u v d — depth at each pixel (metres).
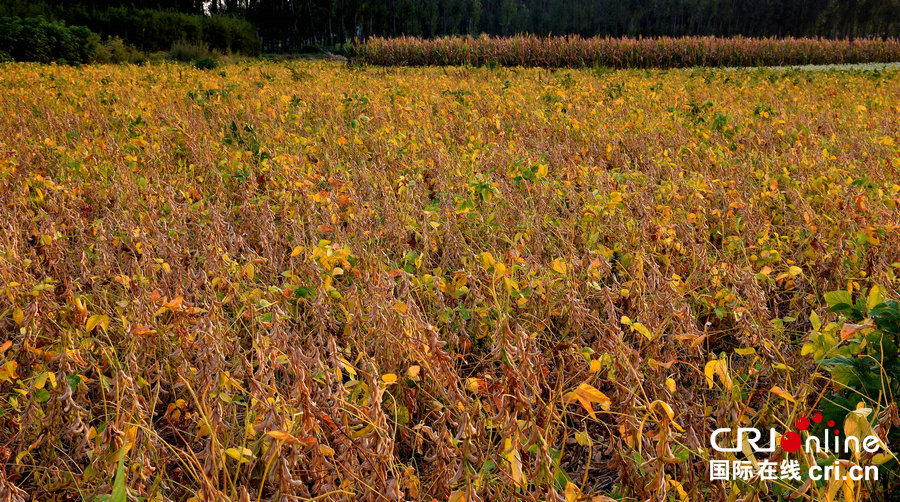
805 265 3.27
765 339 2.21
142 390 2.29
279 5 62.12
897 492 1.71
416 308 2.23
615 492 1.79
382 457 1.60
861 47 25.34
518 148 5.00
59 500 1.94
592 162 4.72
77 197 3.90
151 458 1.80
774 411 2.02
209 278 2.76
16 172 4.34
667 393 2.01
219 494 1.46
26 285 2.59
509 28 89.25
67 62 20.22
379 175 4.20
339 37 69.12
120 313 2.46
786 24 77.69
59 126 6.01
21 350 2.22
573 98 8.17
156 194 3.98
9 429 2.20
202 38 38.53
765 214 3.71
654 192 3.91
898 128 5.96
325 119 6.69
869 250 2.78
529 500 1.52
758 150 5.23
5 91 8.63
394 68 17.95
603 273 2.87
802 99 8.20
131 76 12.03
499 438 2.12
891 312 1.66
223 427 1.75
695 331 2.26
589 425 2.33
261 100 7.82
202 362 1.81
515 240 3.16
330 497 1.70
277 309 2.13
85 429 1.79
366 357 2.12
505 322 1.74
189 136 5.41
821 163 4.43
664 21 85.00
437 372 2.01
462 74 15.44
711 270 2.71
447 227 3.24
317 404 1.82
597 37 21.62
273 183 4.16
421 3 75.50
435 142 5.33
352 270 2.49
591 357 2.33
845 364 1.66
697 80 11.88
